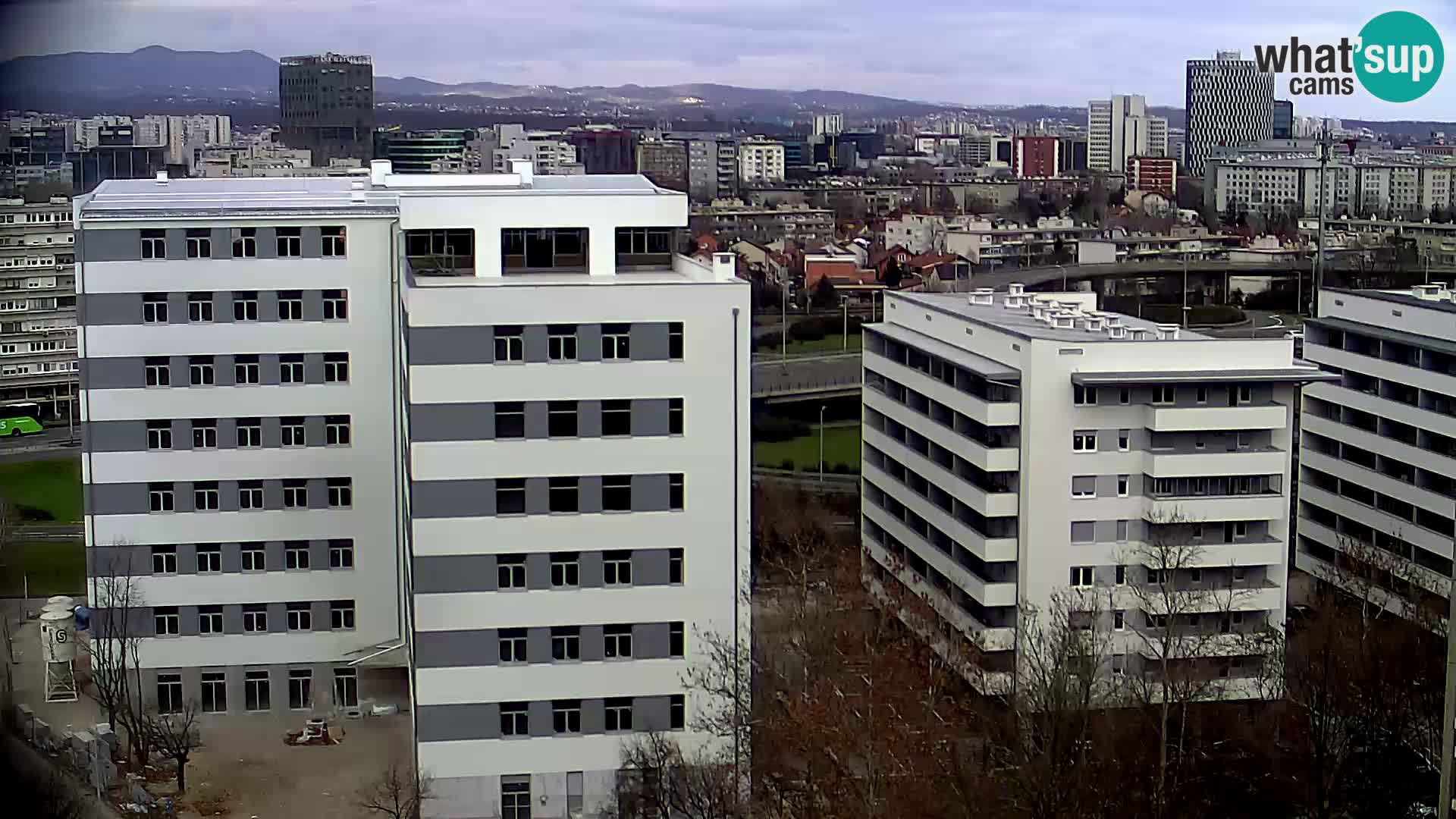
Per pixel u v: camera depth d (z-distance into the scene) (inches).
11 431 7313.0
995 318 4047.7
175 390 3329.2
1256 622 3555.6
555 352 2736.2
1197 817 2888.8
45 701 3634.4
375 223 3334.2
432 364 2709.2
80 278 3270.2
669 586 2812.5
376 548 3422.7
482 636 2783.0
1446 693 2541.8
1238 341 3580.2
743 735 2819.9
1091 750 2987.2
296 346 3346.5
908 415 4175.7
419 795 2795.3
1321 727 2925.7
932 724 3056.1
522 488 2763.3
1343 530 4562.0
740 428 2790.4
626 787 2780.5
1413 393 4384.8
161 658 3398.1
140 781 3110.2
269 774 3149.6
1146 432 3582.7
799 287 7628.0
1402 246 7785.4
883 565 4325.8
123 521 3348.9
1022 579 3597.4
